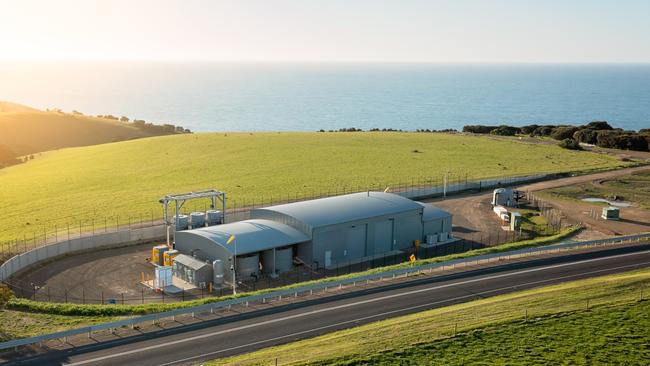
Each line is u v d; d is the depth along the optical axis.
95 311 41.25
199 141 135.38
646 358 33.00
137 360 33.19
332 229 58.22
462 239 67.38
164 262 55.53
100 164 116.25
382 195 68.50
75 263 56.53
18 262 53.19
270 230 57.06
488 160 116.69
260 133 150.75
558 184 96.38
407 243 64.69
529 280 48.16
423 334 35.94
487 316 38.72
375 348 33.91
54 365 32.47
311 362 32.03
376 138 141.62
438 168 108.25
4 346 34.03
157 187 94.44
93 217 76.06
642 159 120.44
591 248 58.72
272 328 38.16
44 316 40.22
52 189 95.69
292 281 52.94
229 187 93.12
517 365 32.09
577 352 33.62
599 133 142.38
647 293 42.44
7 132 170.88
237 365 31.66
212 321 39.38
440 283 47.66
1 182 103.69
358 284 47.53
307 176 100.88
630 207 80.69
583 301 41.03
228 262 52.16
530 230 70.12
